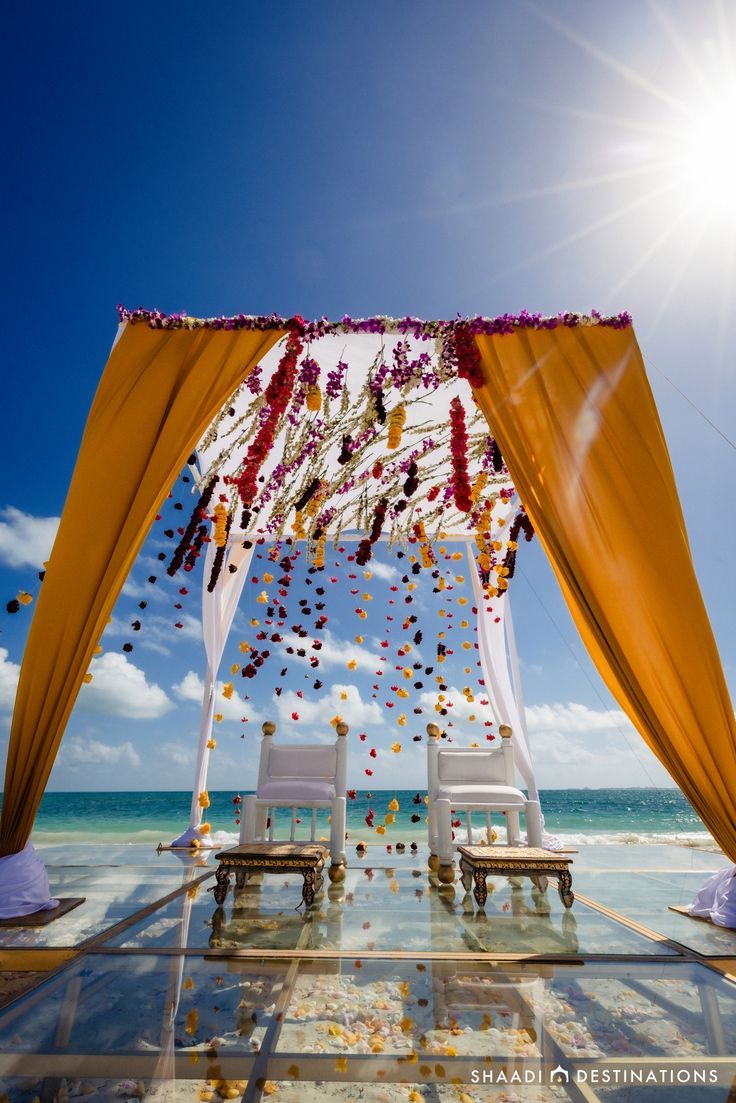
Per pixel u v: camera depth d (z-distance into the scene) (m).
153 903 3.34
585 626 3.52
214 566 4.95
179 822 20.88
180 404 3.47
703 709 2.87
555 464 3.35
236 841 6.09
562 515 3.26
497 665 5.80
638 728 3.07
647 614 3.04
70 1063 1.52
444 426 4.99
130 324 3.71
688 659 2.93
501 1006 1.91
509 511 5.92
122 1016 1.80
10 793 3.01
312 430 4.90
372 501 6.00
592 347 3.60
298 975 2.18
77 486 3.28
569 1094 1.41
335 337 3.97
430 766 4.81
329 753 4.61
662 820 21.33
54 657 3.03
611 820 21.38
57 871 4.44
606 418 3.39
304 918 3.05
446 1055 1.58
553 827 20.30
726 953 2.45
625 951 2.48
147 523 3.26
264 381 4.46
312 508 5.79
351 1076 1.48
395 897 3.64
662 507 3.16
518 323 3.66
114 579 3.12
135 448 3.39
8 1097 1.37
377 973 2.21
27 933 2.68
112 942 2.57
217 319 3.72
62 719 3.01
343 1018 1.80
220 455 4.94
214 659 5.79
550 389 3.51
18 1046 1.60
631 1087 1.44
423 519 6.19
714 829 2.80
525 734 5.66
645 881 4.28
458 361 3.59
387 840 11.75
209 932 2.74
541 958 2.38
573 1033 1.72
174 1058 1.55
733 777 2.79
